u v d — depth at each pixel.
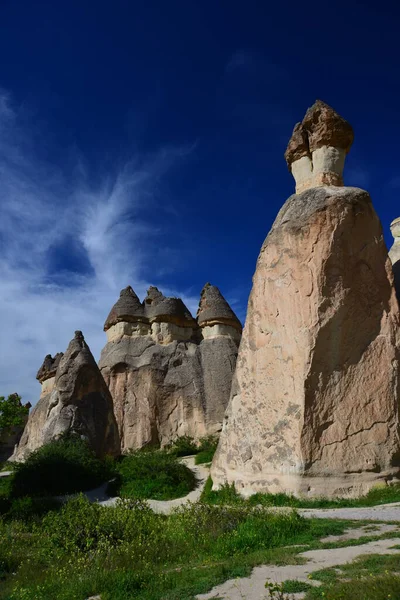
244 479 16.11
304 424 14.88
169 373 40.41
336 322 15.62
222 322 43.47
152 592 7.34
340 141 18.17
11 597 8.17
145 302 45.44
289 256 16.80
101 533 10.98
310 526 10.02
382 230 16.94
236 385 17.91
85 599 7.80
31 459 22.88
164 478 21.23
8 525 14.73
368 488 14.45
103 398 30.66
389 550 7.54
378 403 15.32
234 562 8.00
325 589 5.94
